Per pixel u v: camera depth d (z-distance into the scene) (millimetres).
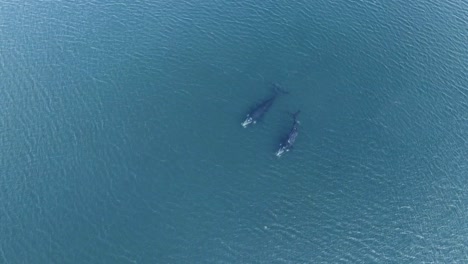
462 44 129250
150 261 85688
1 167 97625
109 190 95062
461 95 116188
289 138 101875
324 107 110688
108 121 106875
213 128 105250
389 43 128250
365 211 94188
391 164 101500
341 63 121750
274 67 119312
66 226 89562
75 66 118000
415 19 135750
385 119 109625
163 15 132000
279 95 112250
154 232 89312
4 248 86188
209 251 87375
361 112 110562
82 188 95188
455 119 110812
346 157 102062
